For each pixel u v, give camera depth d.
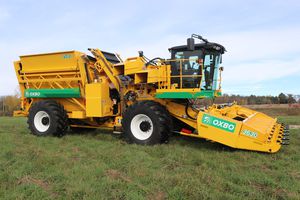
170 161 5.70
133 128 7.76
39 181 4.68
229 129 6.46
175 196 3.99
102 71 8.97
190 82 7.78
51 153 6.54
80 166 5.36
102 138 8.63
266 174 4.96
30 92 9.73
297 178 4.80
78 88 8.91
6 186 4.43
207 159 5.80
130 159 5.85
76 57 8.86
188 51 7.86
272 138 6.53
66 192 4.14
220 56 8.49
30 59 9.68
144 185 4.44
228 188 4.32
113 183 4.41
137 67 8.02
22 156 6.16
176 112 7.91
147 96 8.25
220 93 8.47
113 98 8.95
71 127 10.09
